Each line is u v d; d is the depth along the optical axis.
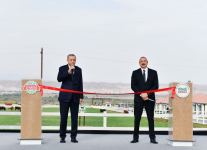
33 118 9.82
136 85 10.12
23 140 9.77
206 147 9.59
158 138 11.66
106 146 9.56
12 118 35.19
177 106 9.86
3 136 11.66
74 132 10.26
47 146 9.46
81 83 10.11
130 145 9.80
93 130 12.88
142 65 10.09
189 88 9.87
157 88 10.11
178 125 9.83
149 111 10.19
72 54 9.98
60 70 10.02
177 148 9.37
